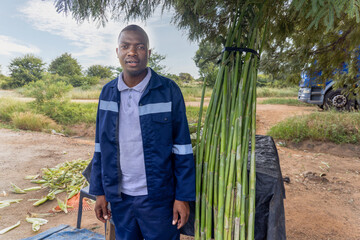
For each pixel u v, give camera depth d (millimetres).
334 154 6121
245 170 1367
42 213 3371
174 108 1353
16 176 4652
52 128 9867
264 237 1518
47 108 11336
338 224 3035
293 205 3533
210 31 2035
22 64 43094
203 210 1467
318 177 4457
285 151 6316
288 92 23234
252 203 1369
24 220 3184
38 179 4547
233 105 1366
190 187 1368
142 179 1407
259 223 1507
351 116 7129
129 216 1477
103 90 1454
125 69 1334
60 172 4559
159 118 1326
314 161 5496
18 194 3938
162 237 1446
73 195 3818
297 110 11250
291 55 3186
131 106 1356
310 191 4016
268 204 1483
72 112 11070
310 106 13156
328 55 3105
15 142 7211
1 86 41156
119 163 1425
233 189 1380
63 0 1669
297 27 2512
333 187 4164
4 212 3377
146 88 1346
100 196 1578
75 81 40344
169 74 19094
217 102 1421
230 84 1402
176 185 1395
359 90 3729
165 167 1364
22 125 9891
